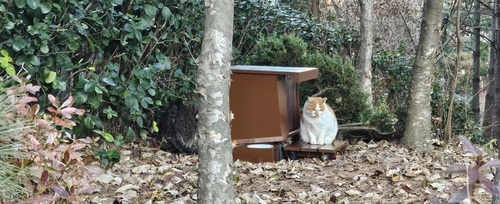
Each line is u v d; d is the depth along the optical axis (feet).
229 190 13.07
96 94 16.96
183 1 18.42
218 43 12.82
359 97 22.33
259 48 22.82
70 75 17.42
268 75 18.72
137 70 17.62
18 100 13.14
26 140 12.78
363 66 25.07
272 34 24.38
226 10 12.82
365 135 22.59
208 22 12.84
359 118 22.35
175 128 19.74
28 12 15.94
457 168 8.52
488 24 40.81
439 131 23.49
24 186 12.64
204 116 12.96
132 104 17.28
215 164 12.98
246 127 18.97
